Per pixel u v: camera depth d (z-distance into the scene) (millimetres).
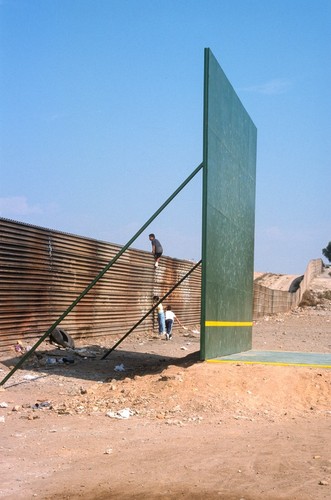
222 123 14227
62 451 7395
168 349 20047
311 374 11867
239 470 6621
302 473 6539
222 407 10023
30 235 16688
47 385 11906
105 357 16375
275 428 8844
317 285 59344
